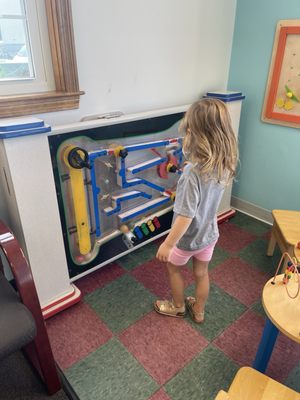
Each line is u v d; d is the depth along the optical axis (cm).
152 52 164
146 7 153
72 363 124
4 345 87
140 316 145
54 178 133
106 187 156
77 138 135
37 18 127
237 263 179
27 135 111
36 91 136
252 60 194
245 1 186
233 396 79
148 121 159
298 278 102
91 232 157
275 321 89
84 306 150
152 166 164
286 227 152
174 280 133
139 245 182
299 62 171
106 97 156
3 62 127
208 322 142
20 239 131
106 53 148
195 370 121
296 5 166
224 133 101
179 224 104
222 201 214
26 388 114
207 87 200
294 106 180
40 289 138
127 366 122
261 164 210
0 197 137
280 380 117
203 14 177
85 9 134
